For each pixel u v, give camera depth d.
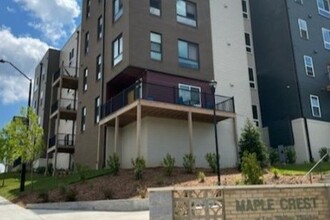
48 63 36.88
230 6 25.52
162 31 20.80
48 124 34.53
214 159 17.50
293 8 25.83
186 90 19.88
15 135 17.52
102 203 12.05
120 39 20.67
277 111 24.80
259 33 27.19
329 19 27.83
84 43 26.88
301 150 22.81
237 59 24.27
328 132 24.09
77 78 28.14
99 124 21.02
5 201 15.58
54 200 13.48
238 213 6.63
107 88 21.59
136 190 13.35
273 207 6.75
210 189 6.72
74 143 27.31
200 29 22.66
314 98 24.25
